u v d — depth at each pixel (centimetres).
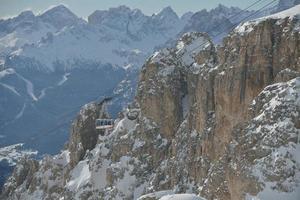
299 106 14712
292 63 16750
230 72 18275
